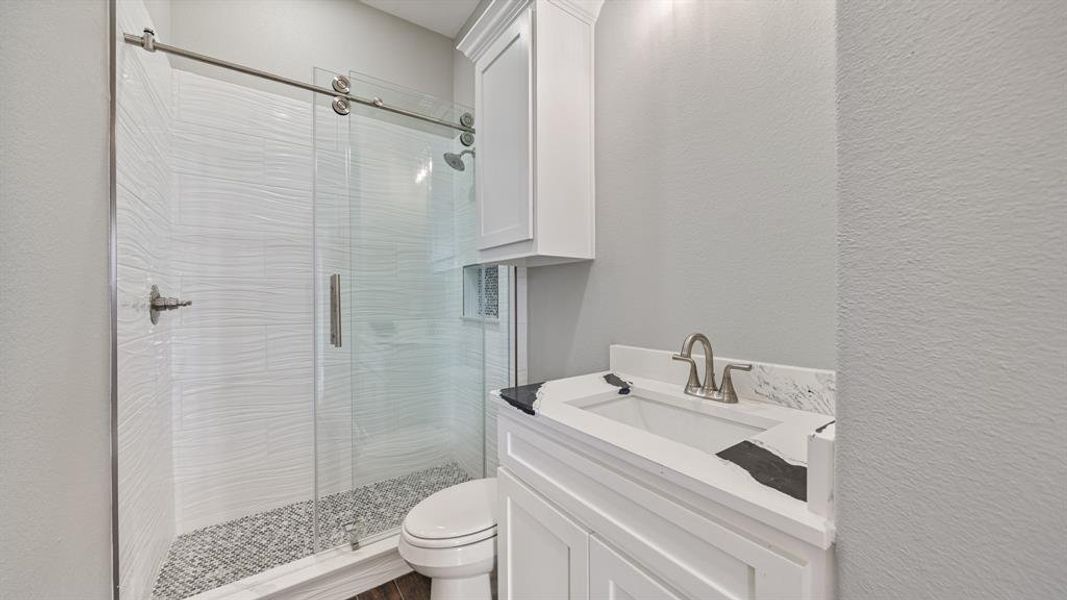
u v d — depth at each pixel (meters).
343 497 1.89
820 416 0.86
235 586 1.37
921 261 0.37
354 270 1.88
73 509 0.70
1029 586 0.32
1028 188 0.31
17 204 0.52
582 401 1.07
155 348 1.44
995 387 0.33
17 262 0.52
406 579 1.56
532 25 1.32
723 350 1.08
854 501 0.43
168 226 1.65
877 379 0.41
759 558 0.51
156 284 1.46
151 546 1.39
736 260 1.05
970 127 0.34
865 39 0.42
